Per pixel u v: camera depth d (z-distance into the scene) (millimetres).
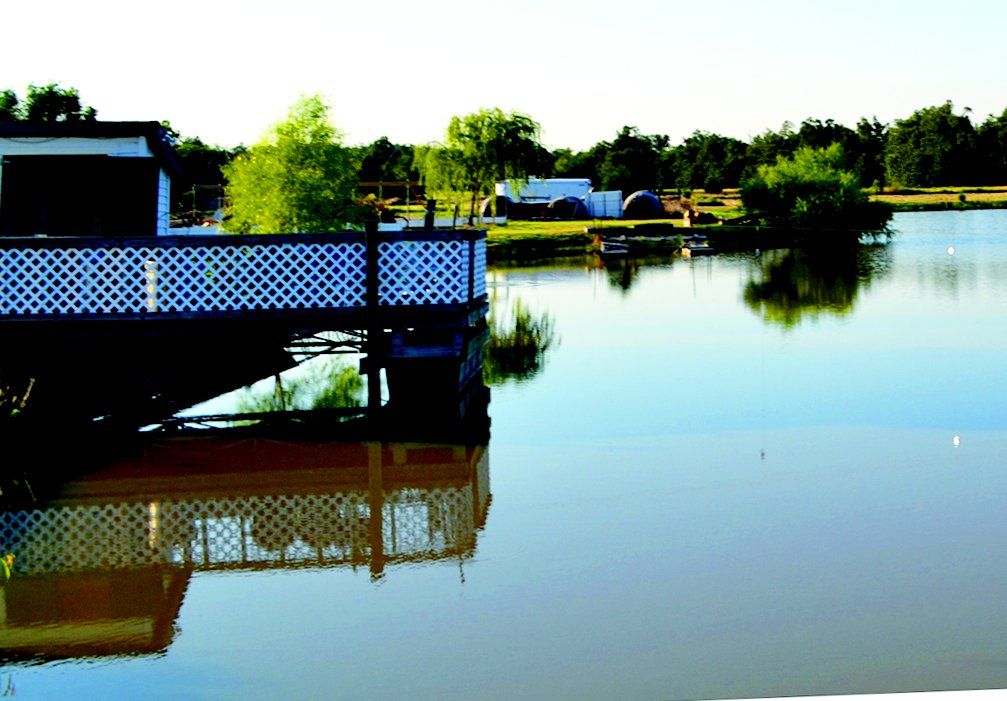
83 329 13406
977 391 16344
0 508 11492
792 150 110062
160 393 14805
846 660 7465
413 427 14039
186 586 9164
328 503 11469
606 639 7891
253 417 14438
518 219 71625
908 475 11930
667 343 22031
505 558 9594
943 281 33312
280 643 7973
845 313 26062
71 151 15633
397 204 67500
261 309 13641
